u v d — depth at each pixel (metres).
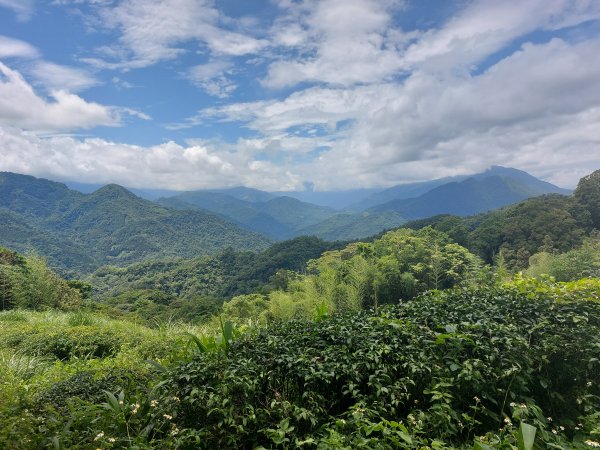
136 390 2.79
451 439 2.72
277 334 3.62
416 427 2.58
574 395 3.09
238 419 2.57
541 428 2.58
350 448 2.26
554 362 3.23
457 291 4.52
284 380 2.97
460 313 3.75
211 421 2.59
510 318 3.52
